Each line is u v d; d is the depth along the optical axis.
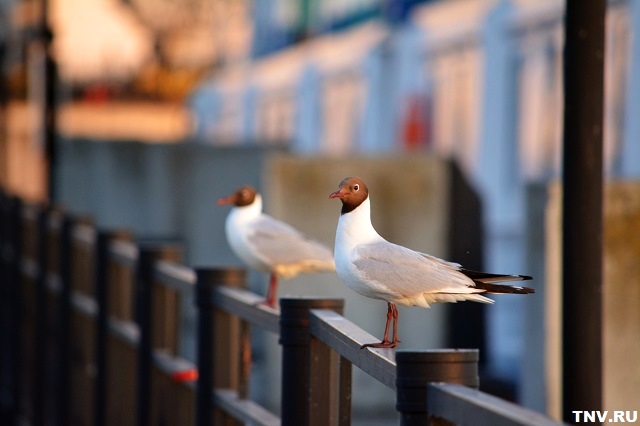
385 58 29.02
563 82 5.46
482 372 14.62
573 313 5.41
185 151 16.50
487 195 22.48
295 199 12.31
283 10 40.62
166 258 8.37
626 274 8.98
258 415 6.15
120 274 9.72
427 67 26.33
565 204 5.44
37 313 12.65
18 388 13.95
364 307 12.51
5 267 15.94
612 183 9.05
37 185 35.34
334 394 5.54
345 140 32.53
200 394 7.13
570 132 5.41
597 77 5.38
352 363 4.94
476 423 3.47
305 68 36.88
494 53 22.41
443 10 25.48
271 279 8.16
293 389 5.55
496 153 22.39
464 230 13.70
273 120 42.00
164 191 16.55
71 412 11.22
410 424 3.86
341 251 5.62
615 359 9.02
